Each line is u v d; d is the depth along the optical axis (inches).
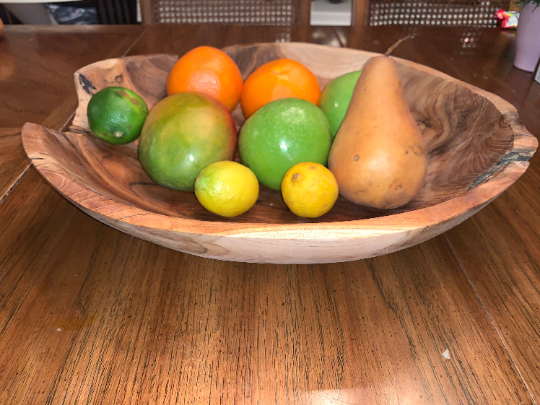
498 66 40.6
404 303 19.1
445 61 41.5
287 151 23.1
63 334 17.3
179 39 45.8
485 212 23.9
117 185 23.5
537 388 15.9
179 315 18.3
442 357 16.9
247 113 29.4
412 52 43.6
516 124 21.8
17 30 46.1
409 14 54.8
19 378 15.7
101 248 21.4
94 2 72.1
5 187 24.7
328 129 24.8
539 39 37.1
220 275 20.3
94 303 18.6
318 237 14.9
